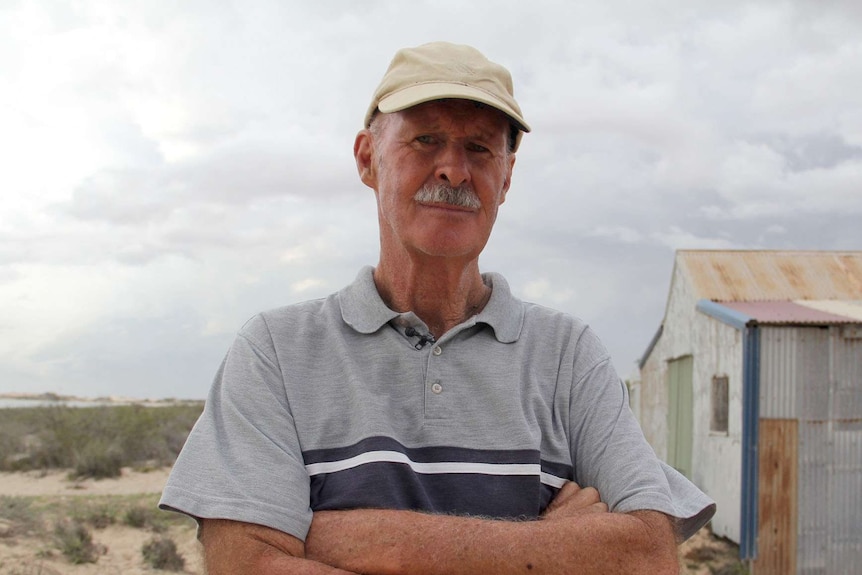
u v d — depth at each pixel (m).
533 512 2.32
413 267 2.50
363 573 2.09
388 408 2.36
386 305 2.58
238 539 2.10
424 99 2.33
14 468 18.67
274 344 2.47
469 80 2.42
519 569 2.06
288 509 2.14
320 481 2.29
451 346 2.46
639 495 2.28
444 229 2.40
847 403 11.45
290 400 2.38
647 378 16.95
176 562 10.18
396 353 2.42
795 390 11.45
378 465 2.25
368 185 2.74
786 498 11.32
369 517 2.14
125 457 20.06
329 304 2.58
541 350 2.60
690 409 13.97
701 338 13.41
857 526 11.34
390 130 2.47
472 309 2.64
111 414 30.61
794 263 14.57
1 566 9.22
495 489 2.30
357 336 2.47
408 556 2.06
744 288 13.64
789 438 11.40
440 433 2.35
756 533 11.28
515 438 2.37
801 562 11.23
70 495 15.19
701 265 14.20
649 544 2.17
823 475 11.38
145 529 12.07
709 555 11.49
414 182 2.42
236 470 2.21
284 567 2.04
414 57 2.48
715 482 12.55
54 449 19.77
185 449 2.26
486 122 2.42
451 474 2.31
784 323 11.45
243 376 2.40
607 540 2.13
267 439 2.28
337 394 2.39
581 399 2.55
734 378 11.94
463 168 2.40
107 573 9.53
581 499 2.36
